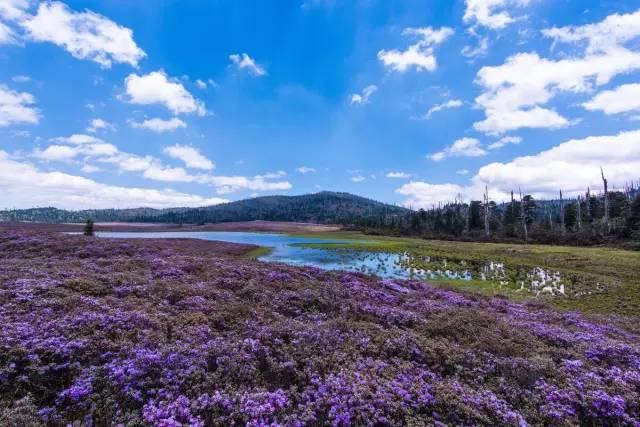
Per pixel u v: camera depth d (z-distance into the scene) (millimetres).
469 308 16781
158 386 6738
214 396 6289
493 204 127688
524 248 62062
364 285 20391
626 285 29938
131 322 9492
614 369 8688
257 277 18406
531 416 6582
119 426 5410
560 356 9742
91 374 6738
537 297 25828
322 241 83250
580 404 6957
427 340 10070
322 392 6820
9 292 10805
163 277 16906
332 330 10398
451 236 94000
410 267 40469
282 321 11086
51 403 6191
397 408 6398
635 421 6609
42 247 28016
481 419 6266
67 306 10227
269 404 6184
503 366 8594
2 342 7133
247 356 7953
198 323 10375
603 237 70750
